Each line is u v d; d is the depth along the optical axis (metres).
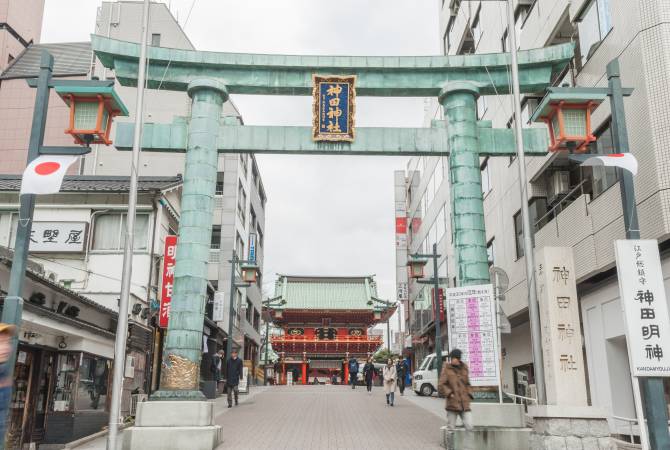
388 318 54.72
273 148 14.88
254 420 17.91
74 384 15.07
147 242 21.67
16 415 13.85
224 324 35.84
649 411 9.23
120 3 38.16
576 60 18.12
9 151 36.66
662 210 12.88
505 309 23.95
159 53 15.01
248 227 44.78
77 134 11.01
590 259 16.55
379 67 15.36
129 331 18.53
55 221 21.45
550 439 10.95
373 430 15.68
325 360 57.25
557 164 20.00
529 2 22.45
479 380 12.91
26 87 37.94
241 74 15.38
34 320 12.96
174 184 23.33
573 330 11.73
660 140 13.18
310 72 15.52
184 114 36.28
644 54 13.80
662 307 9.31
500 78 15.42
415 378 30.97
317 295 55.62
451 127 14.94
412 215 51.31
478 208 14.27
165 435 12.17
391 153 15.09
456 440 12.13
